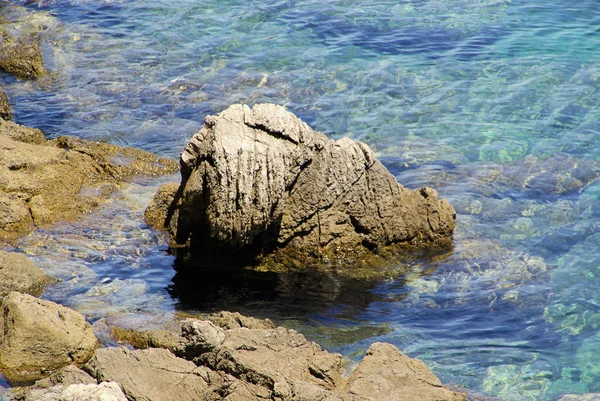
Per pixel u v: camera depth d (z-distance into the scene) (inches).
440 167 1910.7
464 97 2257.6
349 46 2608.3
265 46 2630.4
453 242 1601.9
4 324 1219.9
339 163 1537.9
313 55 2554.1
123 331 1268.5
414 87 2324.1
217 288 1440.7
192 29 2790.4
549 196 1769.2
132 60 2556.6
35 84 2420.0
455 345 1288.1
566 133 2048.5
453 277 1492.4
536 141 2017.7
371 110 2197.3
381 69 2443.4
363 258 1549.0
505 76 2365.9
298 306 1395.2
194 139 1501.0
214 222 1461.6
